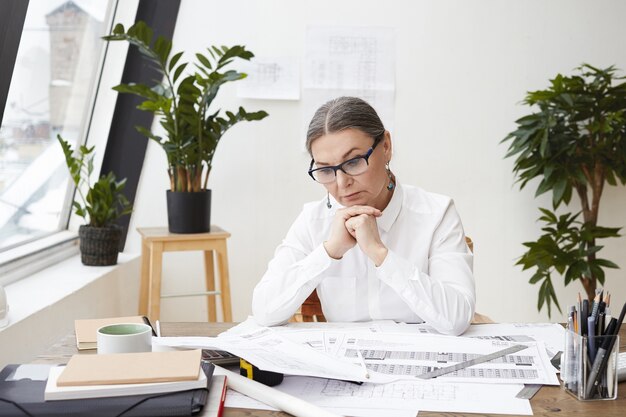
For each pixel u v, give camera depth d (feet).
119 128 11.70
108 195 10.54
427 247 6.07
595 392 3.85
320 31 11.91
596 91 10.94
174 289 12.18
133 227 12.01
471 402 3.79
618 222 12.35
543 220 11.75
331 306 6.11
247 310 12.25
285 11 11.87
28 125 9.06
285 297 5.51
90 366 3.68
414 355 4.56
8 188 8.84
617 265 11.79
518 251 12.35
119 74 11.44
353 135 5.36
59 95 9.96
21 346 7.14
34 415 3.32
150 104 9.95
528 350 4.64
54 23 9.13
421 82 12.05
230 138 12.00
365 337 4.98
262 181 12.07
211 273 11.35
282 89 11.93
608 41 12.14
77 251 11.45
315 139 5.46
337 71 11.96
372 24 11.96
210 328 5.42
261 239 12.15
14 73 8.32
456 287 5.69
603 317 3.91
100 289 9.78
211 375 3.82
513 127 12.14
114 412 3.35
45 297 8.30
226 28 11.85
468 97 12.10
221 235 10.50
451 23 12.00
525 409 3.70
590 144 11.23
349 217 5.56
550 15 12.07
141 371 3.61
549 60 12.12
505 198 12.26
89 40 10.61
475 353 4.59
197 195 10.43
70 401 3.41
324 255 5.57
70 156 9.73
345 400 3.82
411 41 12.00
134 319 5.14
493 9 12.02
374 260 5.38
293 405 3.64
